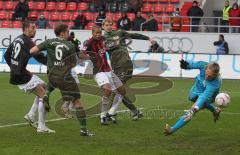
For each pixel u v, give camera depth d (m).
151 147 18.73
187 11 56.59
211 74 20.05
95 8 61.97
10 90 36.75
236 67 47.69
